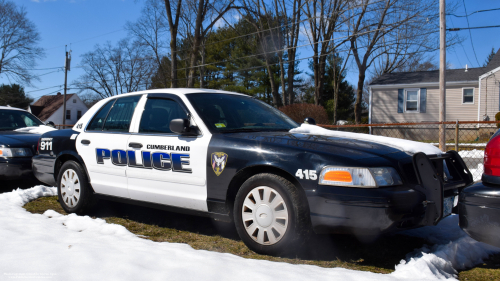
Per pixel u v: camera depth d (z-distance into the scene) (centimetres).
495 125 2011
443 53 1402
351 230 310
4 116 799
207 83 4712
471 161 923
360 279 273
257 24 3319
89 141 482
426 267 296
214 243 381
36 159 552
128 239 365
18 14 4347
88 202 485
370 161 314
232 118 422
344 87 5041
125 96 486
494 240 289
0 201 538
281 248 331
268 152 344
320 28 2831
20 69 4388
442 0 1387
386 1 2386
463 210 305
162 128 426
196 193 387
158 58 4438
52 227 396
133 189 436
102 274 260
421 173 323
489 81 2286
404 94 2517
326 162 318
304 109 2158
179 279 258
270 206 338
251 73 4288
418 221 319
